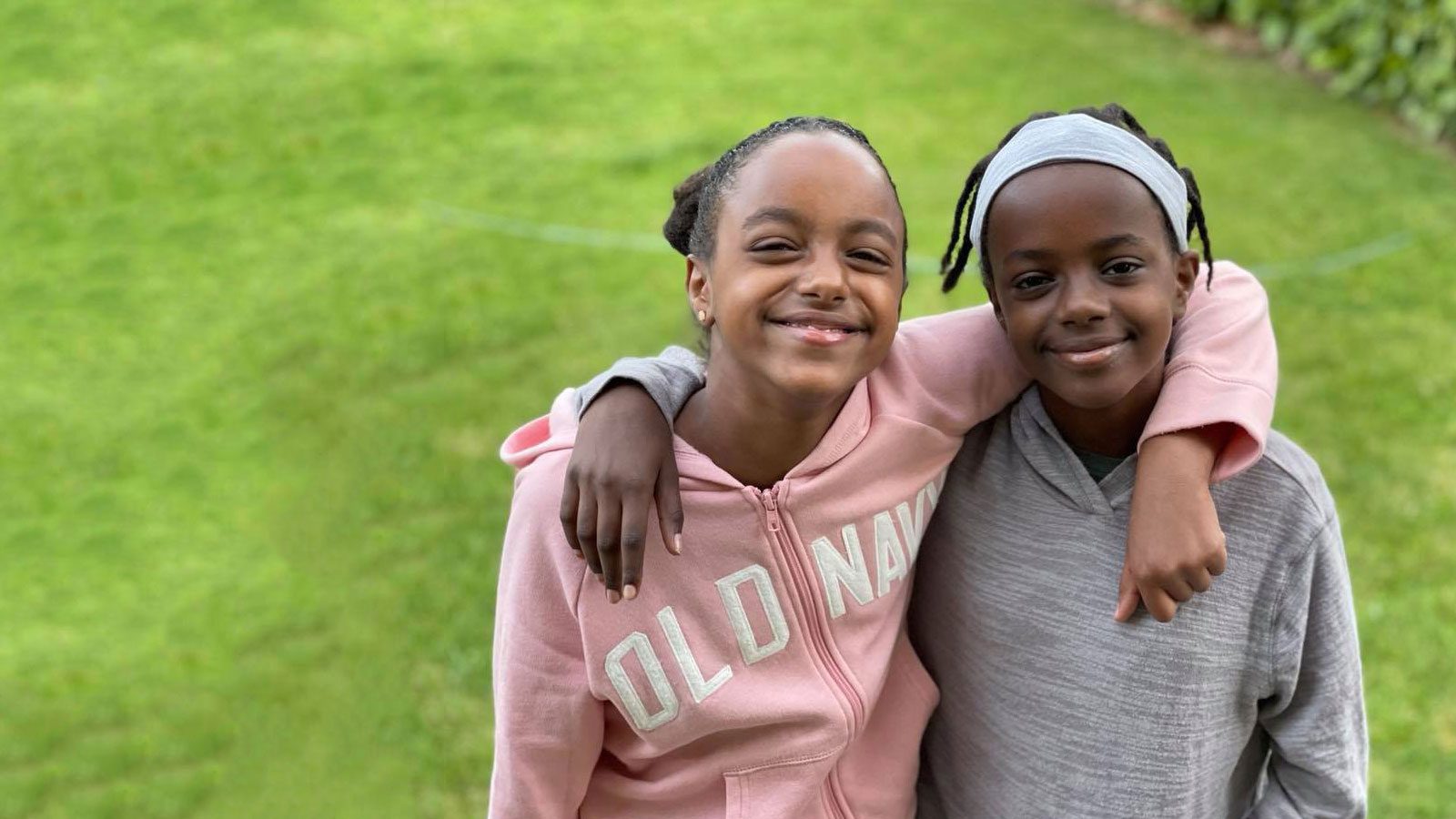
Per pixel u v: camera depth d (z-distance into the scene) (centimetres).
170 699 340
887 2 805
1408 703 315
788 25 774
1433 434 406
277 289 534
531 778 142
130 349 502
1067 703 146
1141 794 144
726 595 138
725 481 136
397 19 808
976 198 142
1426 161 574
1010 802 153
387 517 402
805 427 134
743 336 125
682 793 147
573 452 130
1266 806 156
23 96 722
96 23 811
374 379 470
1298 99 638
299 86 722
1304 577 140
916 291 490
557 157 627
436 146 648
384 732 326
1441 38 586
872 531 143
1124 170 131
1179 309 141
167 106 706
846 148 126
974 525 152
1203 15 733
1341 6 640
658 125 654
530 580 137
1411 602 343
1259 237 515
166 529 407
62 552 397
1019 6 788
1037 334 134
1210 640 140
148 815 307
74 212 608
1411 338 453
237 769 318
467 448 429
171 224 592
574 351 475
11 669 353
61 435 454
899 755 158
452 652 348
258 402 464
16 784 316
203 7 830
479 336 489
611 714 147
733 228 125
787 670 142
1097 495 144
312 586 377
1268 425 132
